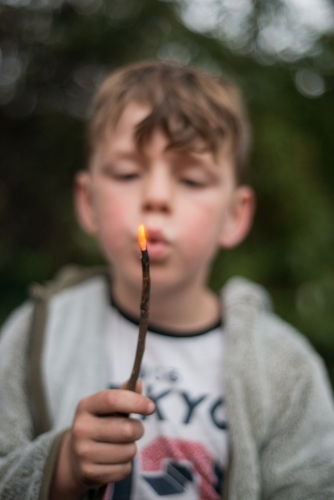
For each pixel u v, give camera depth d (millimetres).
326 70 2277
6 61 2338
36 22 2236
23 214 2424
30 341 1030
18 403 957
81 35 2158
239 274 2080
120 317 1105
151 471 967
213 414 1007
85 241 2076
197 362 1062
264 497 946
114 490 949
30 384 978
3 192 2410
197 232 995
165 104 1031
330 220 2215
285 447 949
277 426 979
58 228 2330
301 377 1013
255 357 1030
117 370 1050
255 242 2223
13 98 2387
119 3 2154
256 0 2141
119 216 987
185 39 2150
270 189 2152
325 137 2312
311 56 2248
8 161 2377
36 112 2391
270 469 939
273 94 2182
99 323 1095
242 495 903
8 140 2402
